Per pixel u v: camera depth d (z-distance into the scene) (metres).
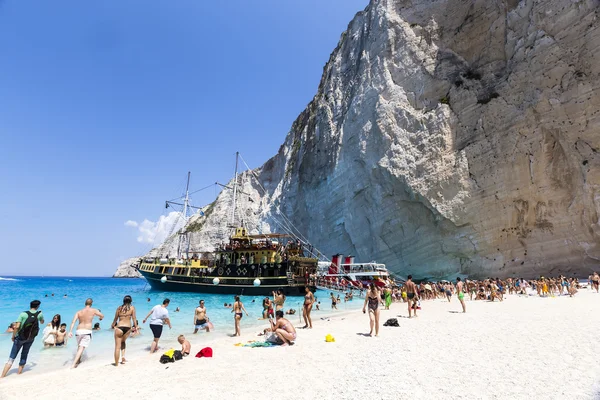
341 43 69.75
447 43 44.84
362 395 5.73
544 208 33.66
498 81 38.44
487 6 41.81
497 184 35.66
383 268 41.38
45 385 7.59
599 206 30.52
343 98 58.59
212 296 37.94
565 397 5.25
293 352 9.52
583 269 31.75
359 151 48.91
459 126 40.03
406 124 44.03
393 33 49.38
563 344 8.69
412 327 13.01
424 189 39.91
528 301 21.17
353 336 11.77
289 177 72.88
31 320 9.45
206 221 97.25
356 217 50.03
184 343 10.12
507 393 5.51
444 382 6.18
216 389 6.46
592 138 31.17
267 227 74.94
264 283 36.84
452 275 39.09
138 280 139.00
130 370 8.60
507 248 35.25
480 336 10.28
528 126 34.75
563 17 34.47
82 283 99.12
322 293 40.72
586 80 32.03
